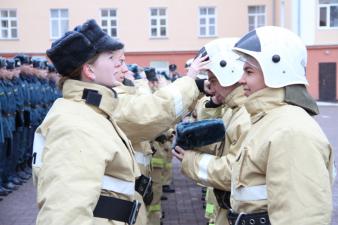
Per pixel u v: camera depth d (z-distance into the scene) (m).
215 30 32.62
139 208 2.45
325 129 17.16
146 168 3.89
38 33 32.41
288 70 2.37
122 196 2.35
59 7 32.34
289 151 2.16
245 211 2.40
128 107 3.13
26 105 9.15
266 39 2.40
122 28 32.59
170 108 3.17
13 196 8.05
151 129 3.19
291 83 2.36
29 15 32.31
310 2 29.33
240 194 2.41
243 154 2.37
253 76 2.44
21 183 8.96
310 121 2.25
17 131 8.80
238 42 2.54
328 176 2.15
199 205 7.54
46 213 2.00
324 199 2.10
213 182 3.03
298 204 2.09
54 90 11.18
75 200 2.01
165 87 3.25
